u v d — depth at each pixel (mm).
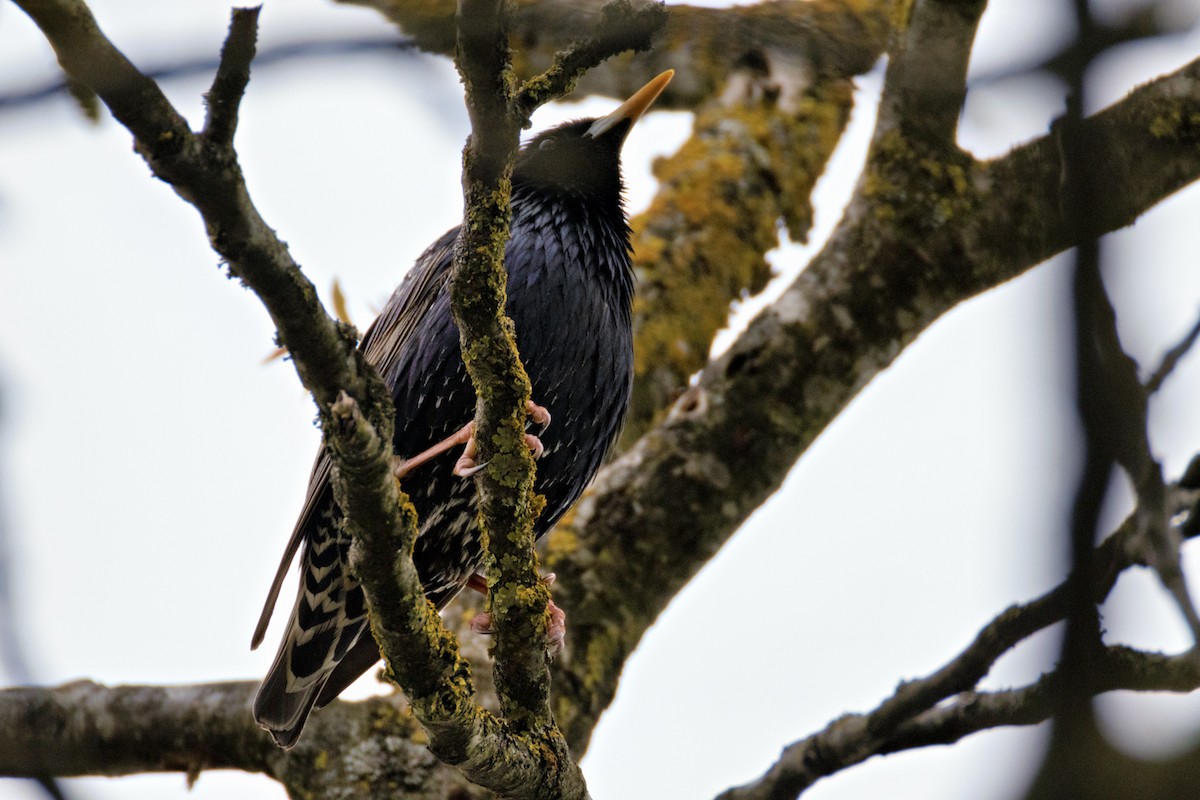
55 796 6824
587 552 11750
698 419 12164
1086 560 5113
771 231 14055
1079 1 5410
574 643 11500
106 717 10883
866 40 13508
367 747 10969
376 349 10875
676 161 14508
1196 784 5035
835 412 12297
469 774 7496
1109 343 5125
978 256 12375
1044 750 5227
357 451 6609
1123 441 5246
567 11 12898
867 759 9266
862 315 12266
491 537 7527
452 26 8844
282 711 10227
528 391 7289
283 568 9789
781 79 14820
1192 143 11797
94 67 5598
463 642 11391
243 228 6156
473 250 6945
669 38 14414
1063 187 5316
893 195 12516
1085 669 5211
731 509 12008
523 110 6676
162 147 5836
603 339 10203
